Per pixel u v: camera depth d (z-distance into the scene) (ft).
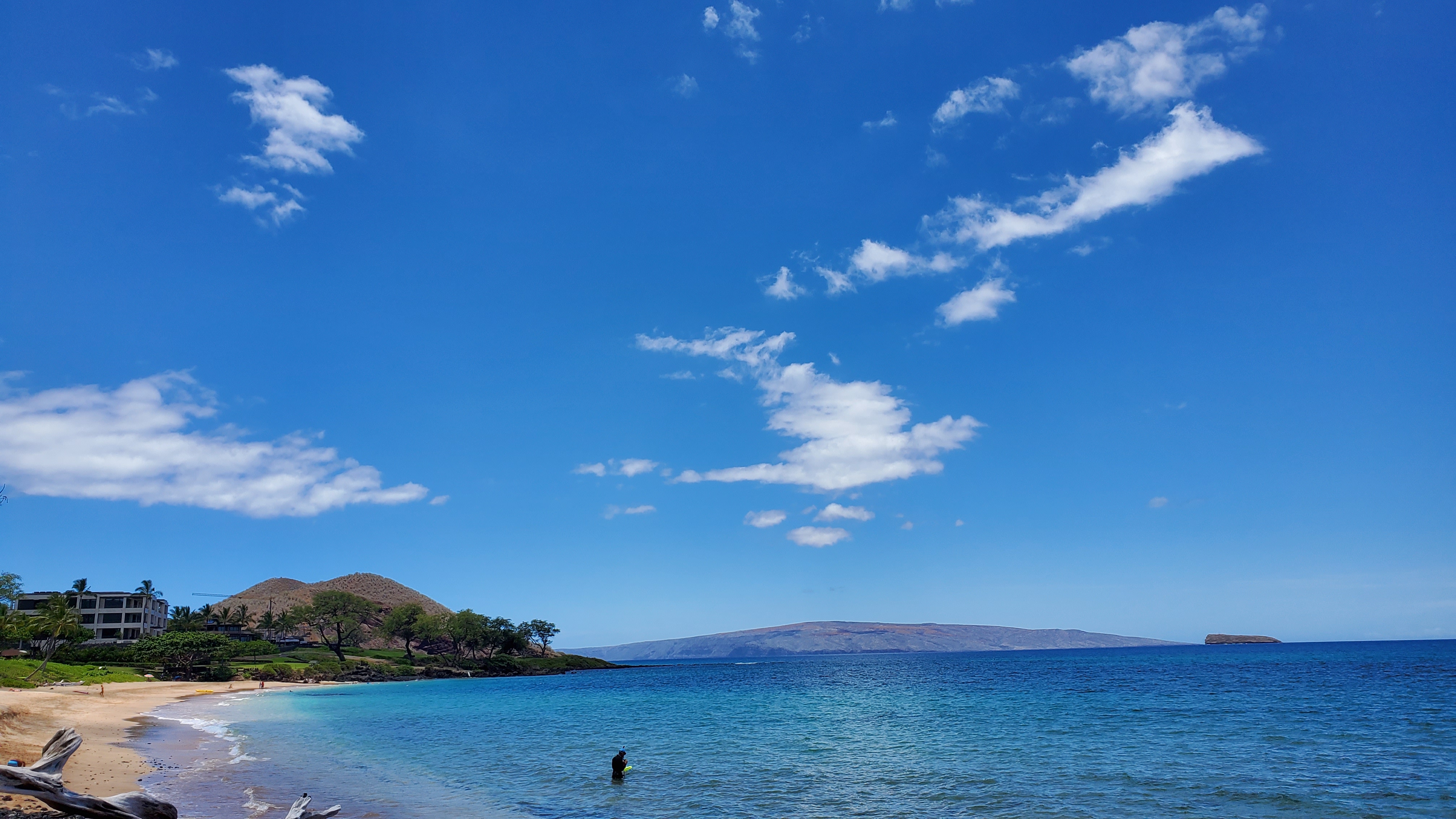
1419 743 130.21
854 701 273.33
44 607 364.17
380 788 96.73
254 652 524.11
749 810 85.87
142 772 101.55
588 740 157.07
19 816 57.41
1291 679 332.39
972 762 119.75
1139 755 124.36
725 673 652.48
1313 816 80.64
